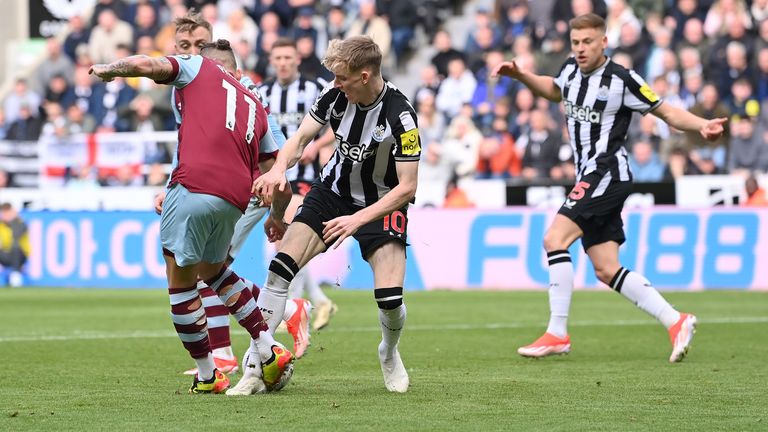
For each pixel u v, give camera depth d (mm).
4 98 70125
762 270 45938
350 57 17328
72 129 60844
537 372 21781
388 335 18344
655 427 14875
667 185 47750
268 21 59938
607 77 24891
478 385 19422
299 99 30016
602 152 25109
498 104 53719
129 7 66875
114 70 16609
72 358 24344
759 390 18812
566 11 56156
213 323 21516
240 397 17656
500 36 57594
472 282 48531
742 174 49031
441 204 50938
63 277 52562
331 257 49281
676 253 46625
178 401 17172
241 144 17734
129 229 51344
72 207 54938
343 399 17438
